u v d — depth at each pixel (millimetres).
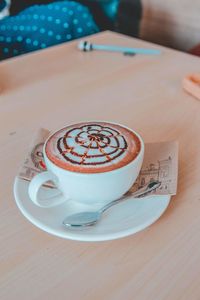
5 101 552
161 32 1298
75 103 543
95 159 298
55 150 310
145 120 493
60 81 618
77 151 306
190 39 1225
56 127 479
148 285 268
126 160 300
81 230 296
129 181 310
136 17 1348
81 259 290
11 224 323
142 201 325
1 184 370
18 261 289
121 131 333
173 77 626
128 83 607
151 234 310
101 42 782
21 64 687
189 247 298
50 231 296
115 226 299
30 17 927
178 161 399
